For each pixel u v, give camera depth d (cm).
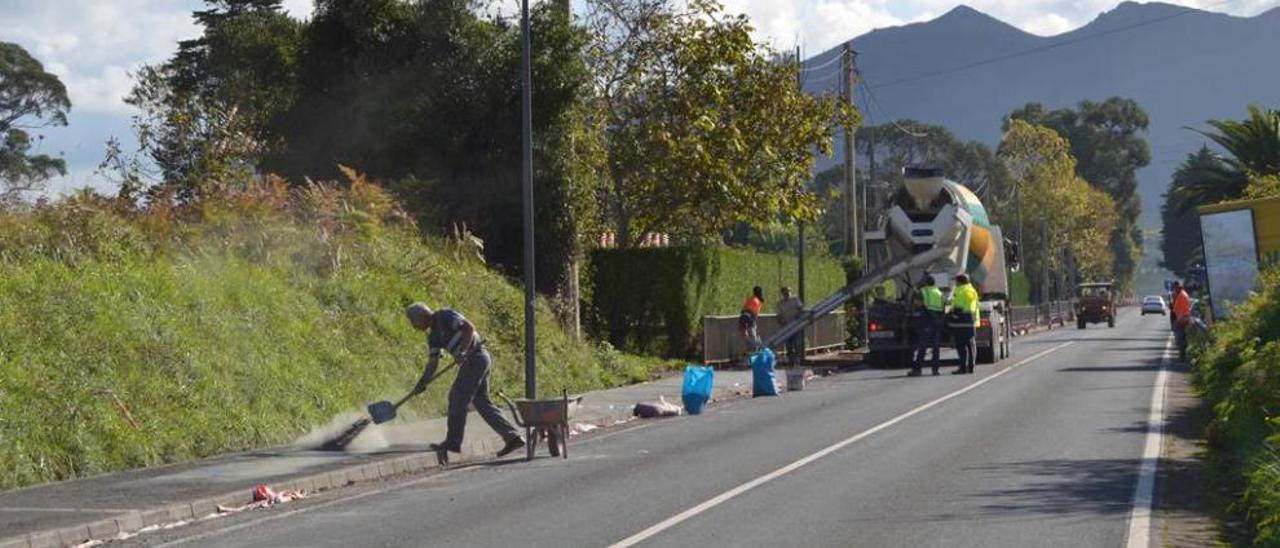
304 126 3650
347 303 2625
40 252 2148
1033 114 16962
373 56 3609
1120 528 1199
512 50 3572
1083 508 1309
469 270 3194
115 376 1866
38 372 1753
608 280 4044
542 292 3572
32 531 1234
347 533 1266
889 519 1265
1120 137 16762
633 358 3662
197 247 2517
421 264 3000
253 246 2648
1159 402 2494
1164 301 15400
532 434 1852
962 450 1797
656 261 4006
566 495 1482
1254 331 2266
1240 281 3372
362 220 2992
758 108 4188
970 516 1273
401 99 3578
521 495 1495
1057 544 1131
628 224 4281
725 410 2612
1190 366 3481
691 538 1188
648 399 2728
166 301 2172
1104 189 16538
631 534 1215
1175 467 1605
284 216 2836
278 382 2153
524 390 2800
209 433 1884
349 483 1659
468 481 1642
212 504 1433
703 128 4106
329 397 2220
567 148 3619
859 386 3173
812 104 4294
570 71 3584
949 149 13388
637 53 4203
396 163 3584
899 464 1669
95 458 1667
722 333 4053
